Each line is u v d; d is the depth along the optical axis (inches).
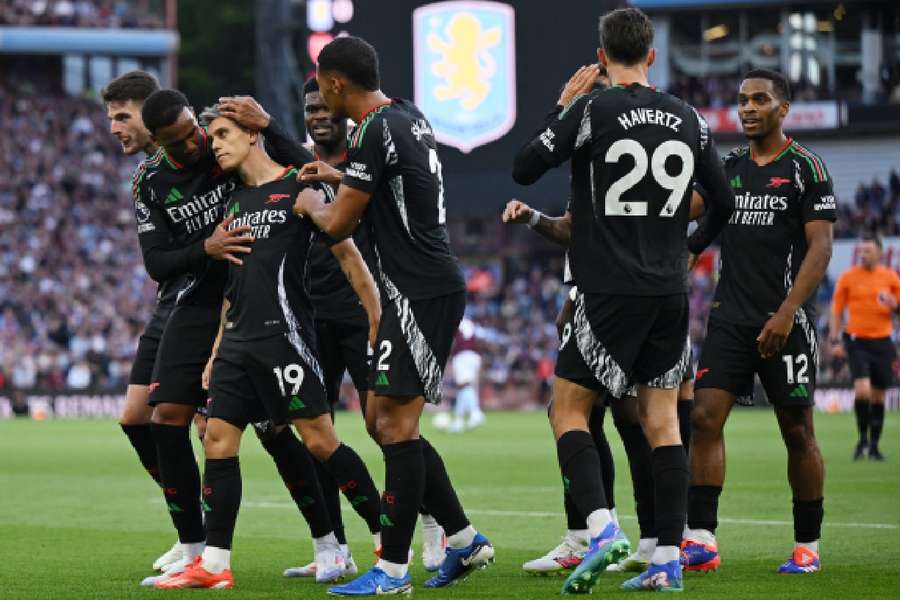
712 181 912.9
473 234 5693.9
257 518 1485.0
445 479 943.7
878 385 2237.9
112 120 1091.9
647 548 1029.2
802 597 876.6
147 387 1082.1
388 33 4222.4
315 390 962.7
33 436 3304.6
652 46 900.6
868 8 5177.2
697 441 1039.6
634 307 869.2
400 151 892.0
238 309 951.0
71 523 1449.3
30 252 5634.8
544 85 4153.5
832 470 2023.9
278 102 5580.7
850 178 5177.2
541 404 4948.3
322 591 929.5
